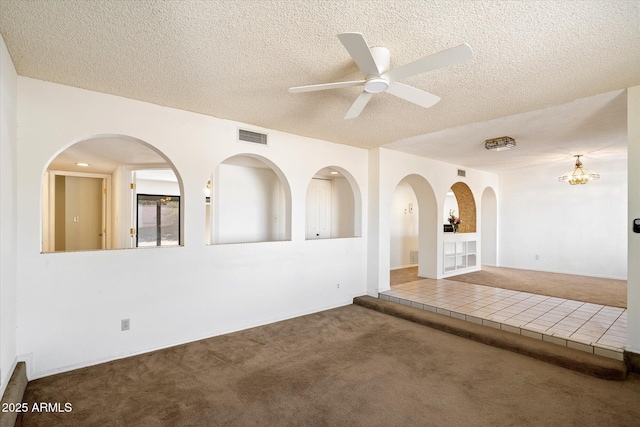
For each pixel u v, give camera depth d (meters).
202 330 3.34
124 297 2.89
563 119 3.49
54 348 2.57
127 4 1.65
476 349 3.14
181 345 3.17
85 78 2.52
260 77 2.50
